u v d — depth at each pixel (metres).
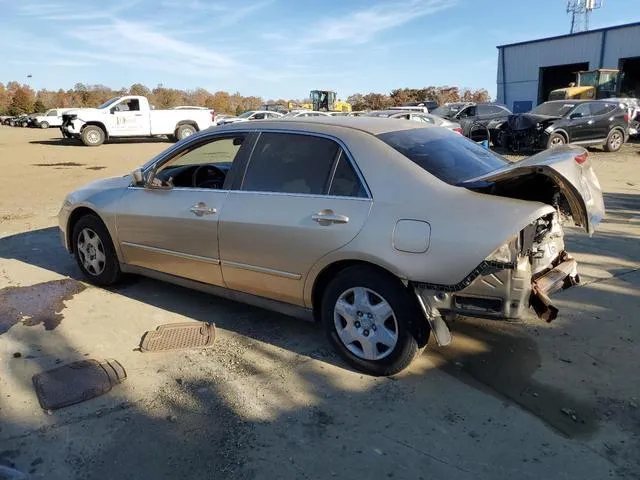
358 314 3.48
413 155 3.47
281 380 3.50
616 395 3.26
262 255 3.78
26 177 13.49
